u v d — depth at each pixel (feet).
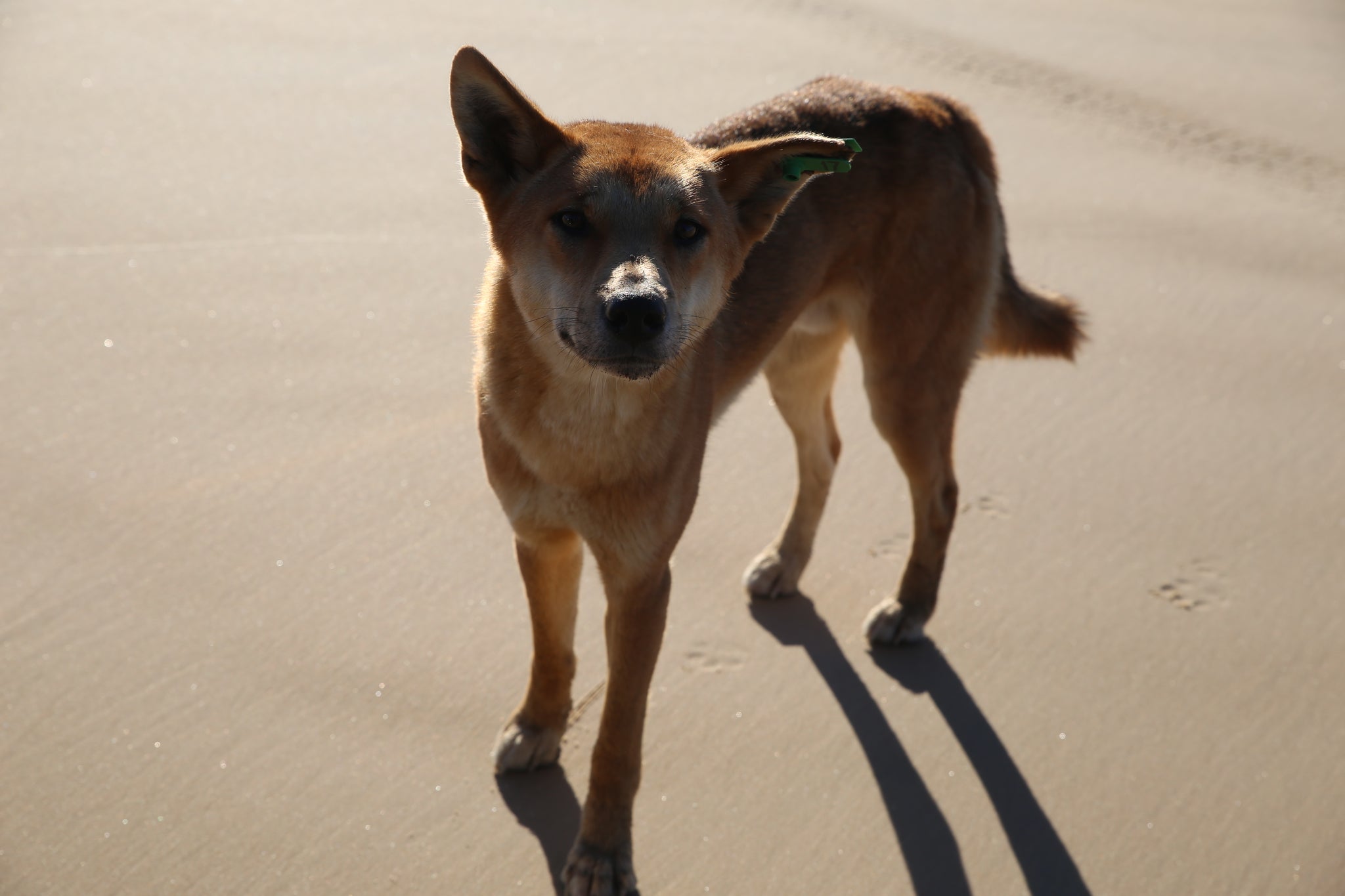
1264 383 6.93
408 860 4.80
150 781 4.91
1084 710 5.39
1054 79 10.71
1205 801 5.10
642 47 10.07
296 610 5.45
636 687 4.86
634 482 4.79
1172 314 7.36
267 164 7.71
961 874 4.88
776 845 4.92
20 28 9.29
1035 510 6.18
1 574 5.43
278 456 6.00
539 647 5.05
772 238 5.37
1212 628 5.69
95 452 5.91
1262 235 8.20
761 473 6.34
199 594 5.46
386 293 6.86
